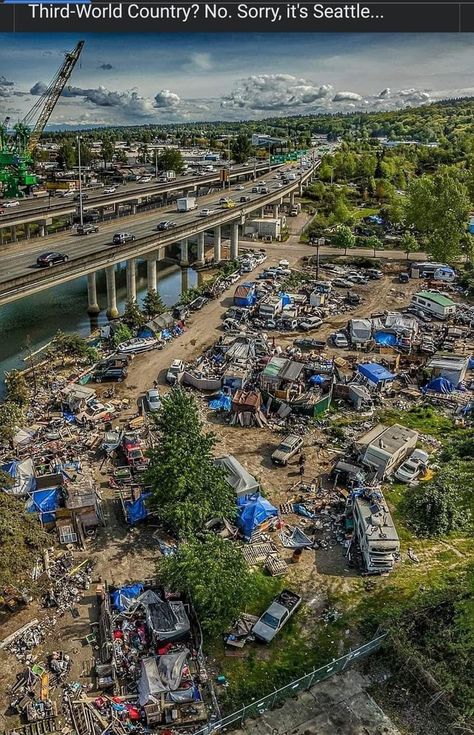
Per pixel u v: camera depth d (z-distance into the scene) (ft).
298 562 152.15
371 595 142.10
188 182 600.80
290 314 303.48
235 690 119.03
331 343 281.54
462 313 317.83
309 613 137.59
